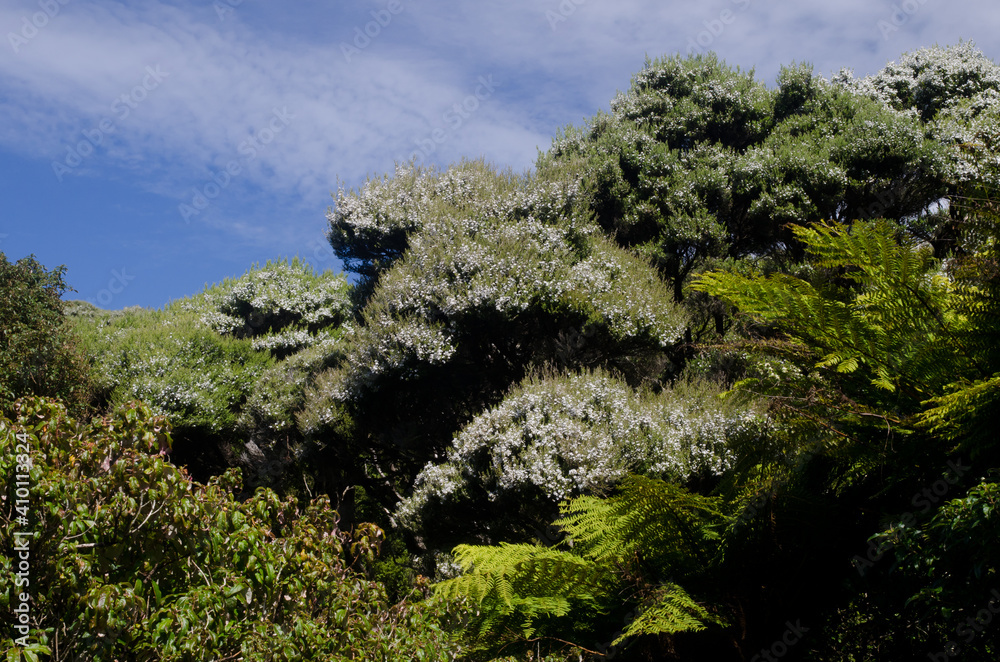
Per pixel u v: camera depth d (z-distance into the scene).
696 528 3.43
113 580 3.03
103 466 3.19
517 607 3.55
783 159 13.44
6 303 12.37
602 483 8.10
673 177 14.39
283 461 15.17
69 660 2.76
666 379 12.31
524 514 9.05
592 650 3.38
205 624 2.87
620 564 3.44
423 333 11.50
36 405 3.30
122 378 15.44
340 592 3.54
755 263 13.24
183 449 16.45
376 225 14.32
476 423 9.70
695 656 3.25
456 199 13.87
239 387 16.80
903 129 12.99
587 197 13.68
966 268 2.98
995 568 2.56
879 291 3.25
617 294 11.63
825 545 3.19
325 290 20.56
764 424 3.35
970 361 2.98
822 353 3.29
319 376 14.54
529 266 11.46
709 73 16.27
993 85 14.69
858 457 3.10
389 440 13.36
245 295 20.08
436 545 10.37
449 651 3.63
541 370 12.02
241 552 3.29
